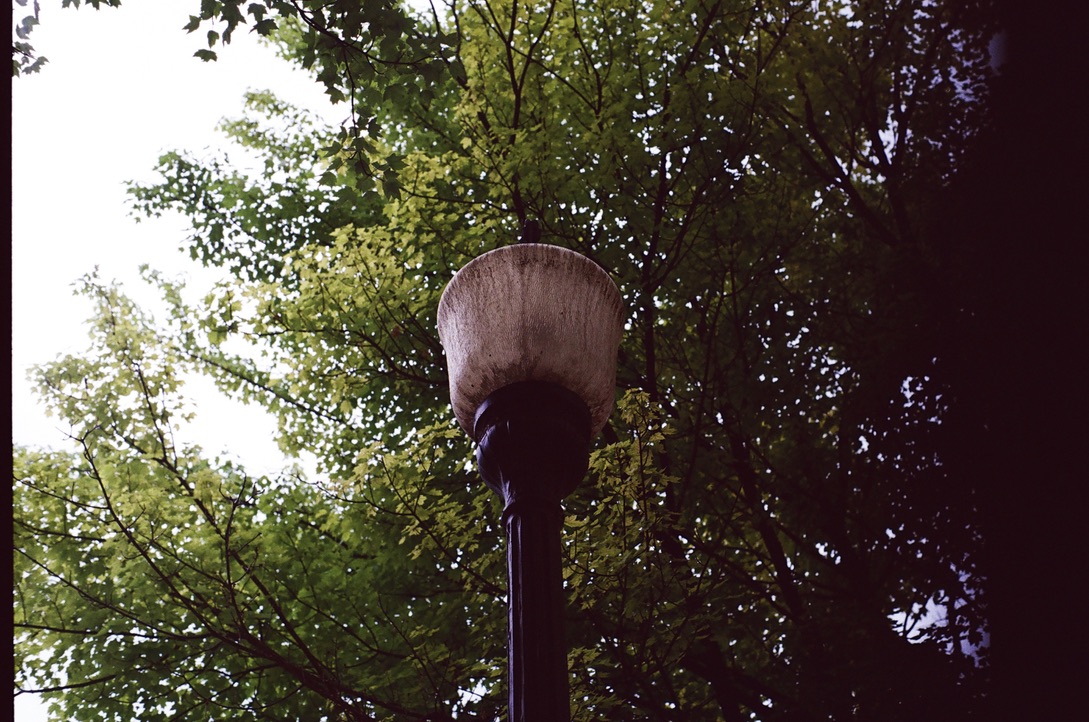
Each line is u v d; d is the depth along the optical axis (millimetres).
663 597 6211
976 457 6254
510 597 2648
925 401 6906
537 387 2906
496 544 7738
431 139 9359
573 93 8391
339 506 8508
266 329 8258
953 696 5754
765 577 8125
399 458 6863
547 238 8109
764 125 7910
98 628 7484
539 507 2785
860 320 8180
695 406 7992
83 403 7379
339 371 8109
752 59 8211
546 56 8633
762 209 8094
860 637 6539
